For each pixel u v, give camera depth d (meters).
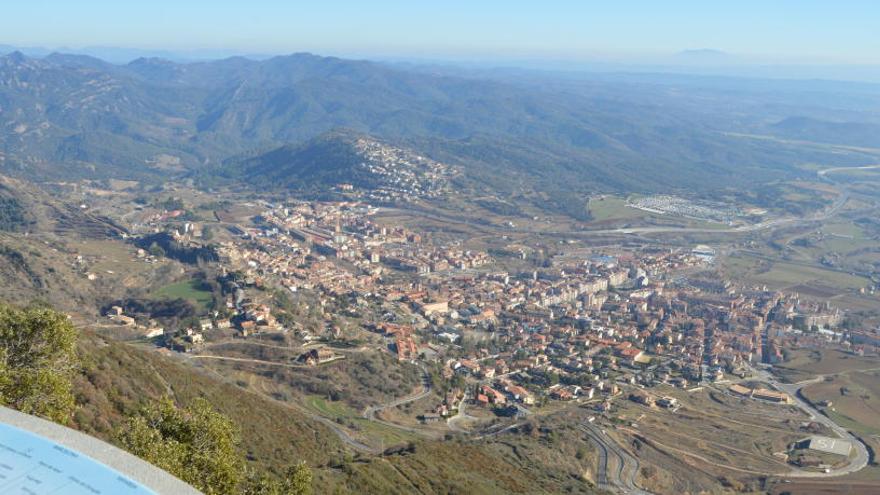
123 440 50.84
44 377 51.62
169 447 50.34
